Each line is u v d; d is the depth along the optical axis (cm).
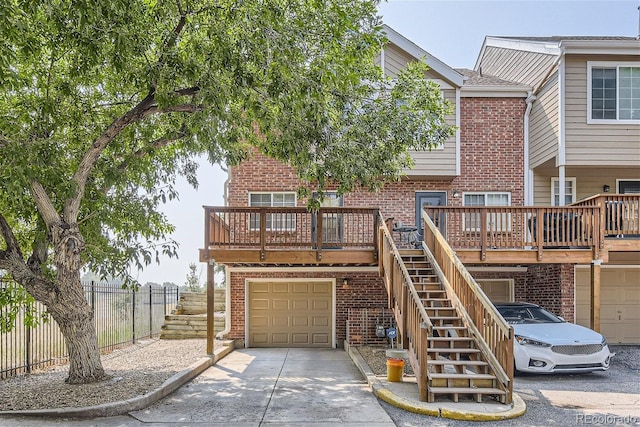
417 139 1053
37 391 793
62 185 755
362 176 949
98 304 1266
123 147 988
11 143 698
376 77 1034
